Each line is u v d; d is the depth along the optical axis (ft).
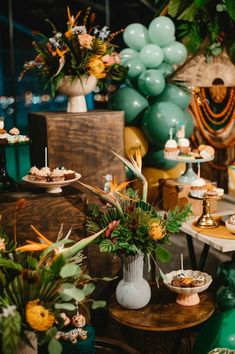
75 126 10.04
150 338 10.70
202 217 10.60
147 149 13.33
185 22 14.44
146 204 9.02
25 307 5.98
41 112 10.68
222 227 10.51
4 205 8.21
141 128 13.33
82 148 10.17
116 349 8.88
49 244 6.36
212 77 14.46
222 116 15.28
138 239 8.49
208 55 14.35
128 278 9.10
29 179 8.73
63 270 5.96
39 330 5.91
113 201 8.67
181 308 9.23
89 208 9.02
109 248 8.43
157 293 9.78
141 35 12.97
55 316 6.19
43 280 6.02
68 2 21.22
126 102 12.91
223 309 10.40
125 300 9.11
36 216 8.41
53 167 10.00
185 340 10.72
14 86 16.55
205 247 11.19
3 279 6.07
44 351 8.20
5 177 9.04
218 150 15.23
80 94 10.43
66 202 8.54
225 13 13.89
